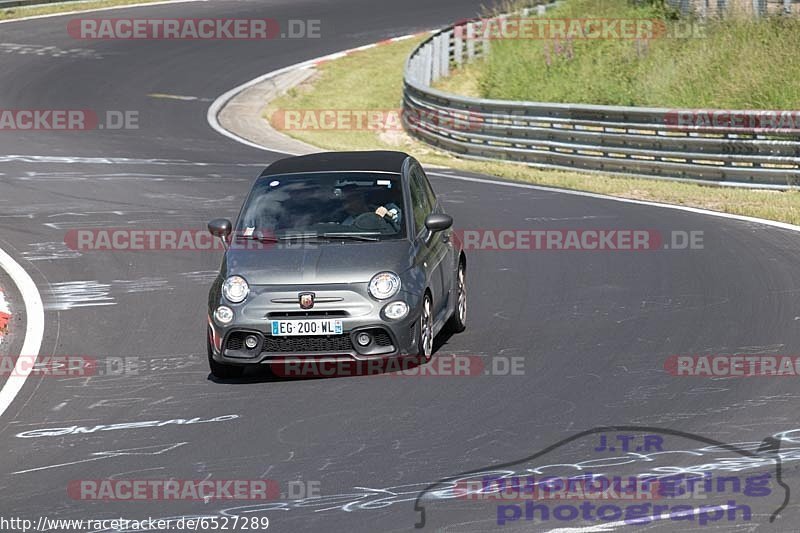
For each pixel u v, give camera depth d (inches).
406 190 1428.4
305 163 1519.4
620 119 2962.6
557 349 1371.8
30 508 933.8
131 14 5979.3
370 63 5128.0
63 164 3075.8
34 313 1662.2
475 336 1459.2
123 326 1582.2
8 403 1245.1
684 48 4047.7
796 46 3745.1
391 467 994.1
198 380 1316.4
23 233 2231.8
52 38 5364.2
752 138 2699.3
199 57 5108.3
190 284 1825.8
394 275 1299.2
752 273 1743.4
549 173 3011.8
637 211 2359.7
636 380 1228.5
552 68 4291.3
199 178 2881.4
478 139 3383.4
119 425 1155.3
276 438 1090.7
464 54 4881.9
